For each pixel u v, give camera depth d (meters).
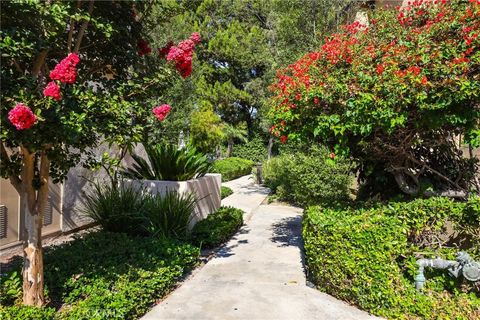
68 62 2.87
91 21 3.60
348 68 4.37
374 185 5.69
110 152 7.70
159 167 6.82
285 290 4.14
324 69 4.53
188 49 4.09
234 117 25.67
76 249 4.70
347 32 5.41
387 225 3.68
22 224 5.57
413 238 4.02
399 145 4.71
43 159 3.43
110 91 3.73
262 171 16.23
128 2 4.18
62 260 4.27
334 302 3.83
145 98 4.06
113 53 4.29
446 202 3.93
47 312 3.03
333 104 4.30
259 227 7.66
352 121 4.07
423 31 4.28
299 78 4.64
